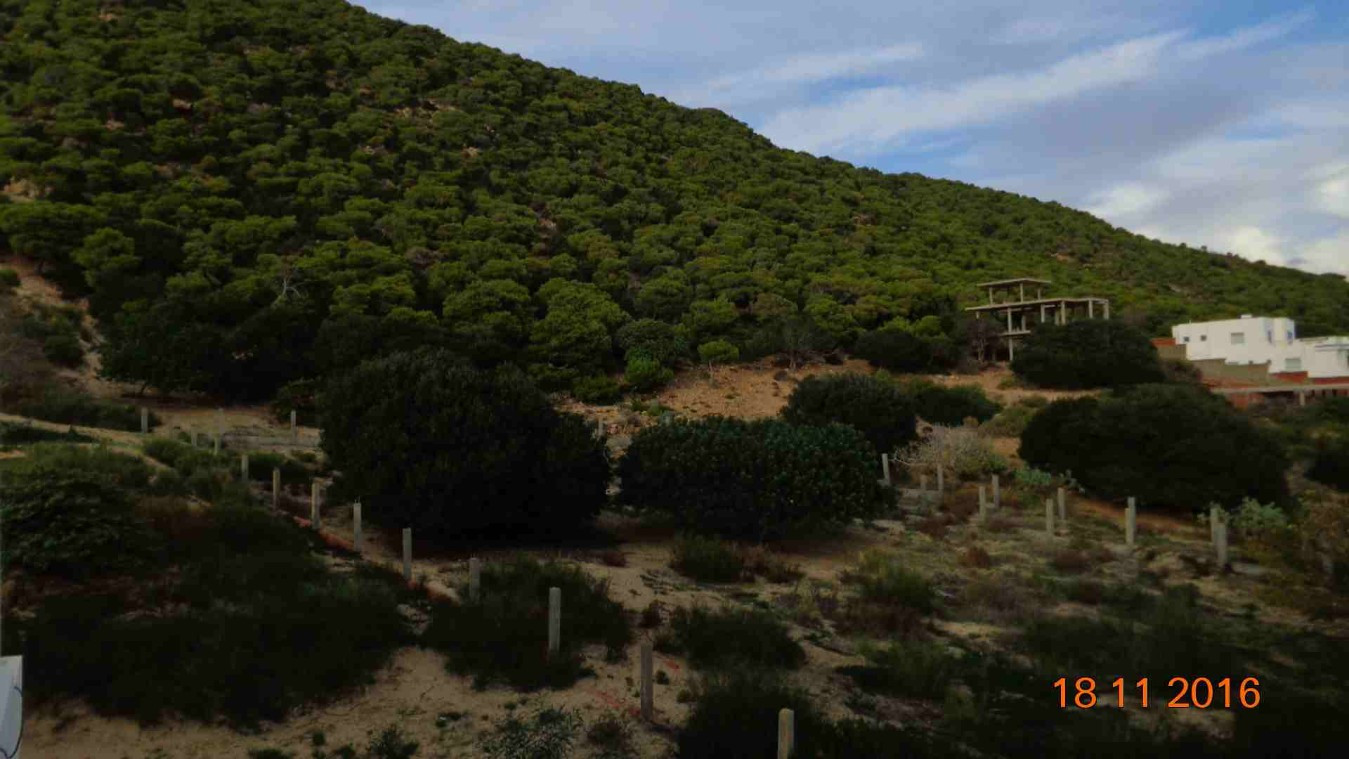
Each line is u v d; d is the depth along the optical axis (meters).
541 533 16.14
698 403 39.62
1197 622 11.15
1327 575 12.67
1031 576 14.21
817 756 6.97
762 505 15.55
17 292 34.19
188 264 38.44
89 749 6.93
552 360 40.69
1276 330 50.56
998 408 36.97
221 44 64.94
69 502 10.08
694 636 10.04
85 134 45.00
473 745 7.67
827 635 11.10
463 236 48.69
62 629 8.14
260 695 7.79
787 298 50.56
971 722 8.34
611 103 87.44
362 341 33.94
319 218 45.28
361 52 74.06
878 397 26.67
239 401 32.41
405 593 11.05
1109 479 21.02
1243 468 19.61
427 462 14.15
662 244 55.00
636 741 7.79
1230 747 7.51
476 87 76.12
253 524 12.98
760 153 87.75
